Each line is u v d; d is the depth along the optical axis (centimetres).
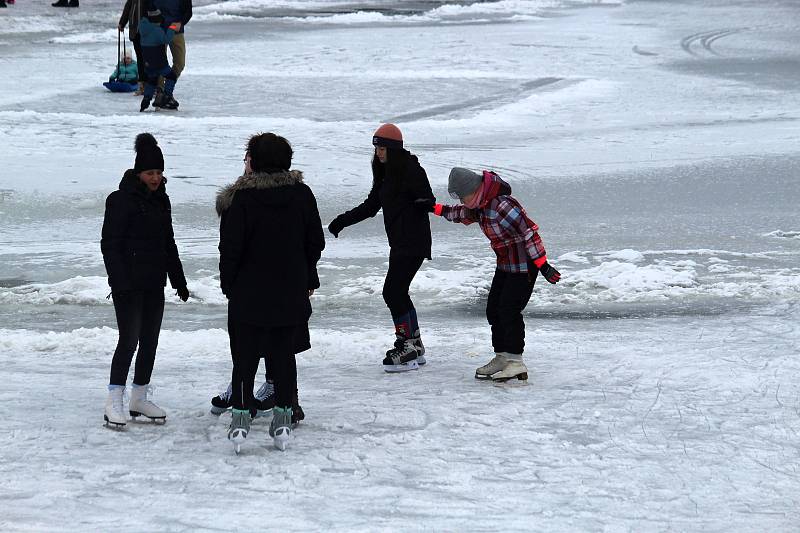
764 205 5166
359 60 11225
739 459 1912
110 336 3033
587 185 5672
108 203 2094
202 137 6888
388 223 2611
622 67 10988
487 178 2411
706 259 4091
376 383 2517
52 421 2162
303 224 2020
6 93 8581
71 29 13712
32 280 3859
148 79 7812
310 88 9250
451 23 15612
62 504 1659
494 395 2380
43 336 3025
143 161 2067
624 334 3006
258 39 13100
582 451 1962
